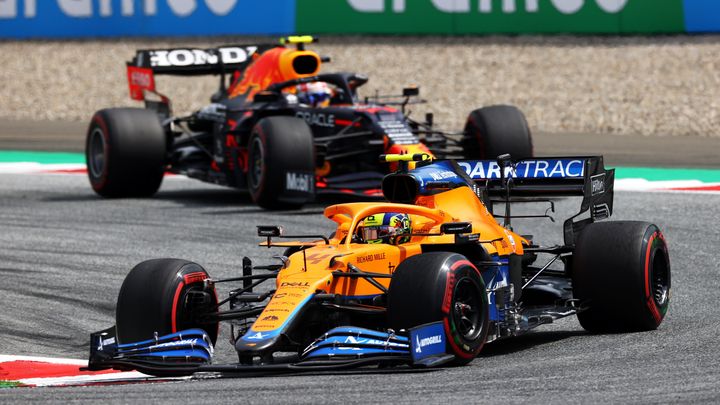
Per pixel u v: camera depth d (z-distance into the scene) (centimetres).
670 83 9000
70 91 10444
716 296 3672
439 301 2623
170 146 6469
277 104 5825
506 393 2392
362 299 2819
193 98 9988
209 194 6384
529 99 9038
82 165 7644
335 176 5612
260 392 2452
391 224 2991
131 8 11269
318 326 2791
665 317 3381
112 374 3044
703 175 6366
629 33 10062
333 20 10606
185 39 11044
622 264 3083
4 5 11806
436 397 2358
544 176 3375
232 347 3419
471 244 2928
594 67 9475
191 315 2875
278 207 5506
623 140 7844
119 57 10988
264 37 10750
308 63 5941
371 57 10206
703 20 9862
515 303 3055
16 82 10731
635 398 2333
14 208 5906
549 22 10262
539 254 4503
